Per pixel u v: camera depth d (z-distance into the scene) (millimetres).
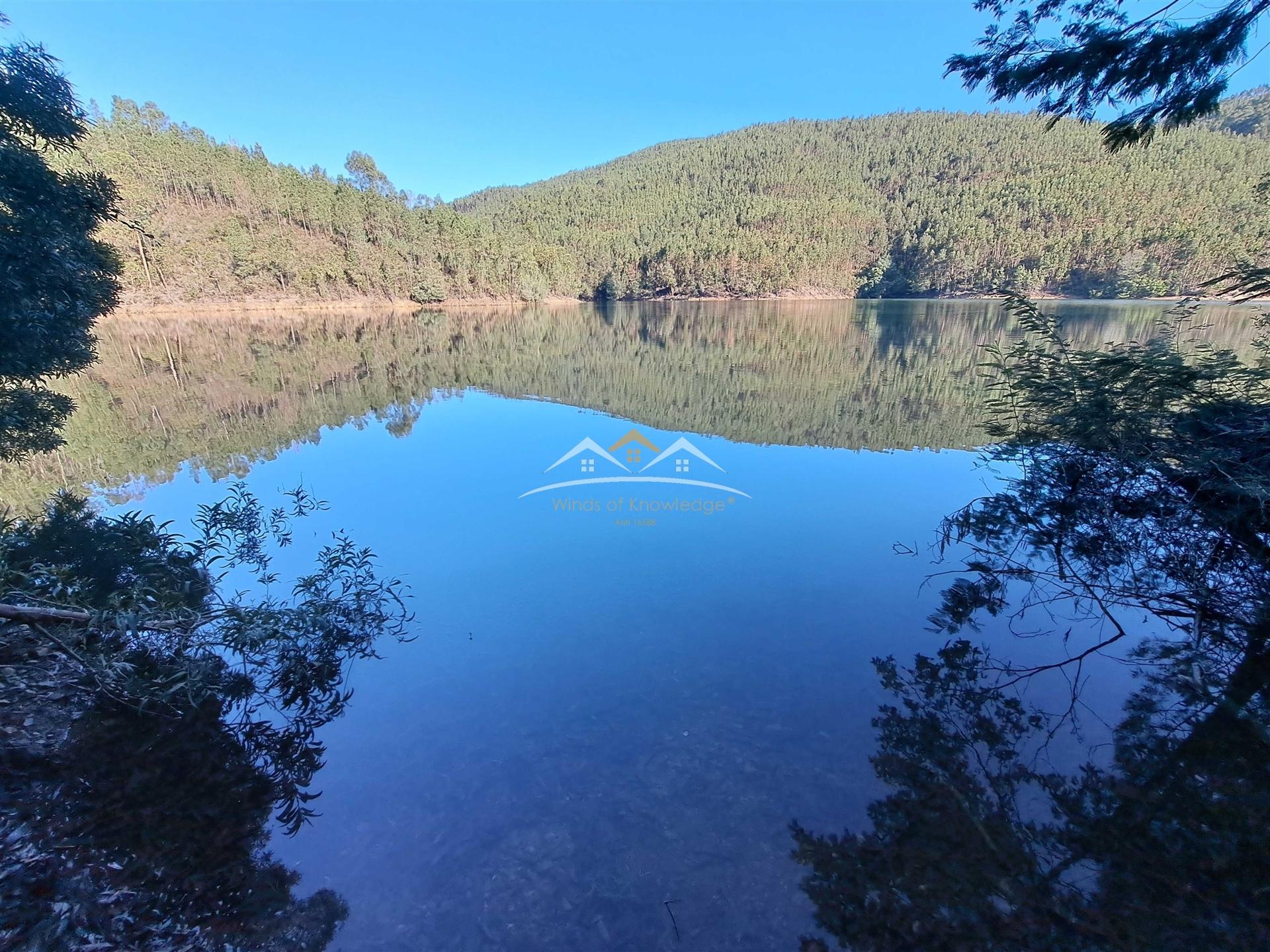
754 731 3256
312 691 3676
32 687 3578
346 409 13344
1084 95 3188
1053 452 5035
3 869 2312
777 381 16156
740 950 2154
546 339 29422
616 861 2514
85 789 2859
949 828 2621
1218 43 2643
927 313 47500
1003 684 3629
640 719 3377
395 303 60969
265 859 2539
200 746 3221
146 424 11898
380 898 2377
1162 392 4125
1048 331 4887
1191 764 2957
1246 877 2344
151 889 2361
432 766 3072
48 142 5898
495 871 2482
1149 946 2092
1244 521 3734
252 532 5656
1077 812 2693
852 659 3916
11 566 4031
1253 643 3723
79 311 6223
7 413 6172
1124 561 4512
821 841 2576
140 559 5012
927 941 2137
